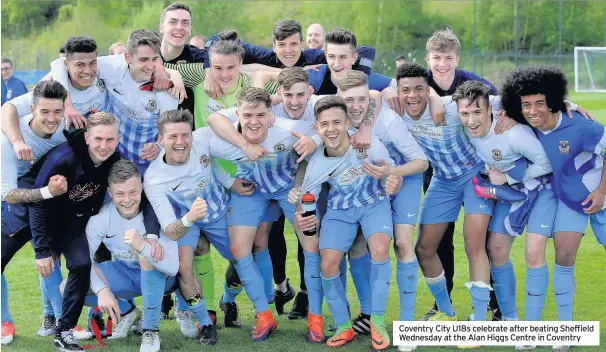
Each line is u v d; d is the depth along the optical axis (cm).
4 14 4069
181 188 525
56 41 3806
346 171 521
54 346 538
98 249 545
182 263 535
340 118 501
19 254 861
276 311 617
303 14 4097
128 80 571
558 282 526
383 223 527
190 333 561
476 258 545
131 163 509
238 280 579
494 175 533
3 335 544
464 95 515
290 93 531
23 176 545
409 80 531
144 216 519
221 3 3788
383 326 527
